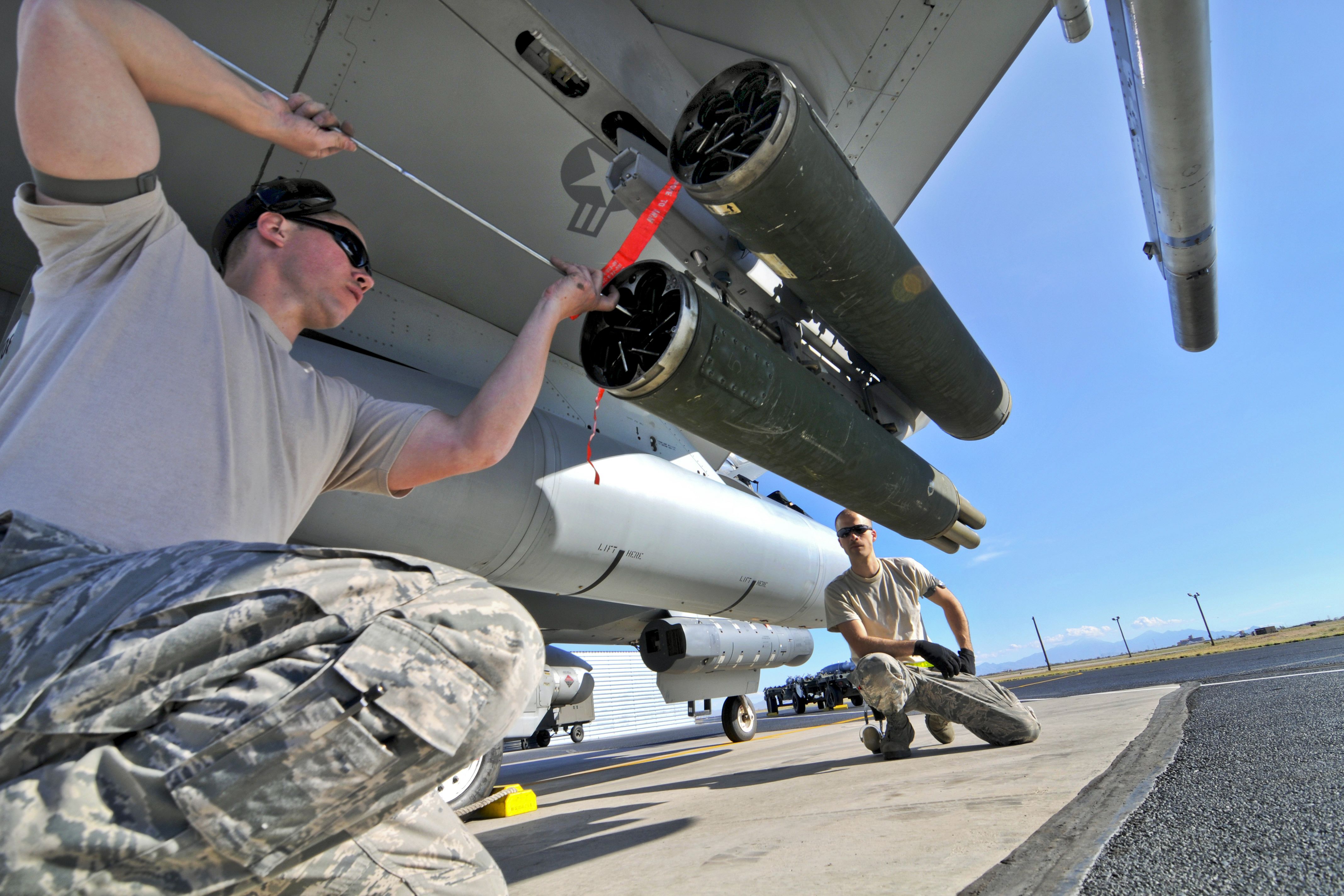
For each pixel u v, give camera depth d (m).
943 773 2.25
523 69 2.39
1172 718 2.92
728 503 4.38
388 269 3.18
